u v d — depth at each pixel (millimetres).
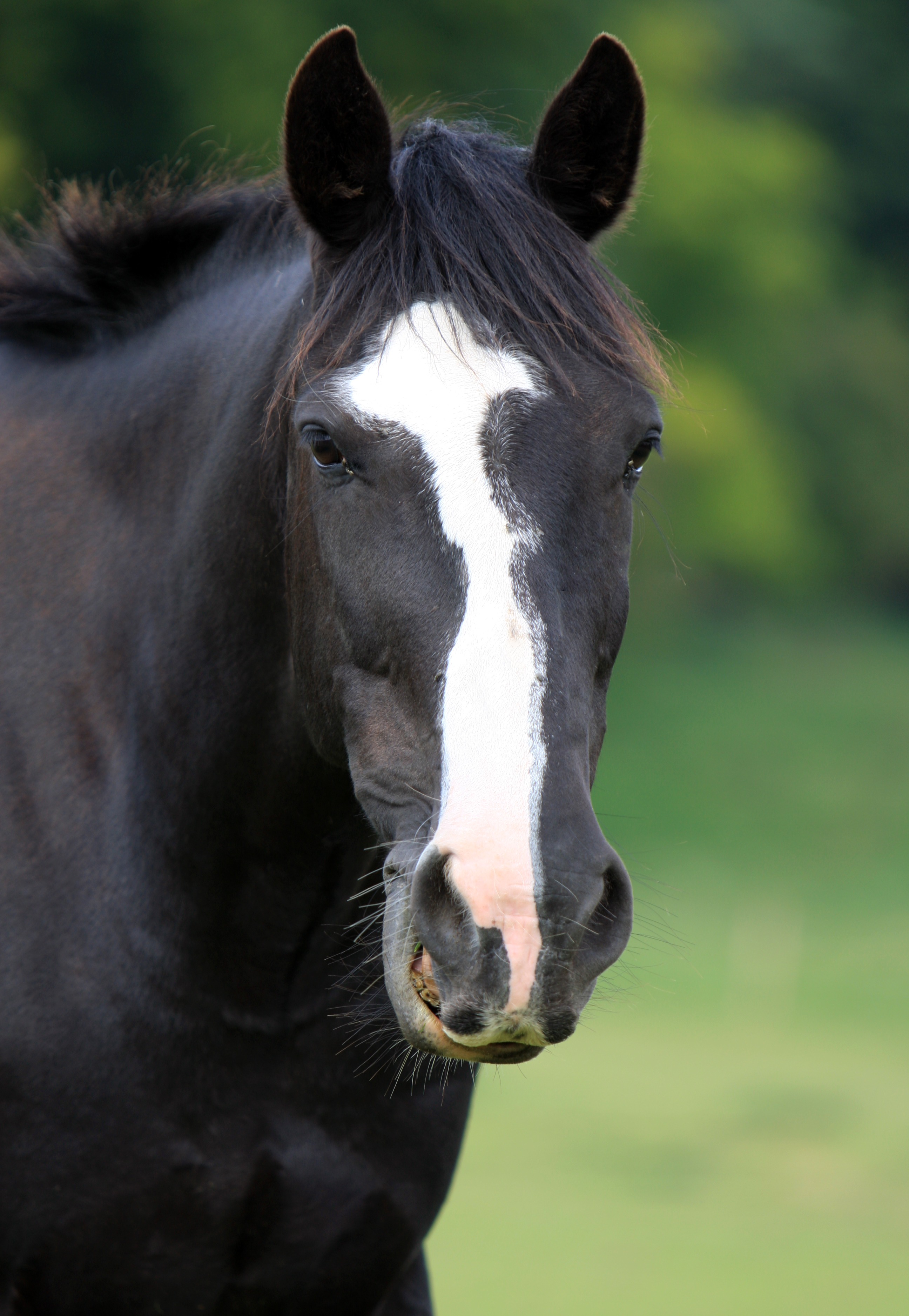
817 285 48469
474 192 3945
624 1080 17688
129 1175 4375
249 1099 4441
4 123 29047
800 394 60094
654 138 40312
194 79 30500
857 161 68375
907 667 55688
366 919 4320
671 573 46781
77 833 4562
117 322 4965
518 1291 10539
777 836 35812
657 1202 13094
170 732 4559
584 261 3988
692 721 44281
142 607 4684
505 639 3551
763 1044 19781
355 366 3824
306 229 4164
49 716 4660
